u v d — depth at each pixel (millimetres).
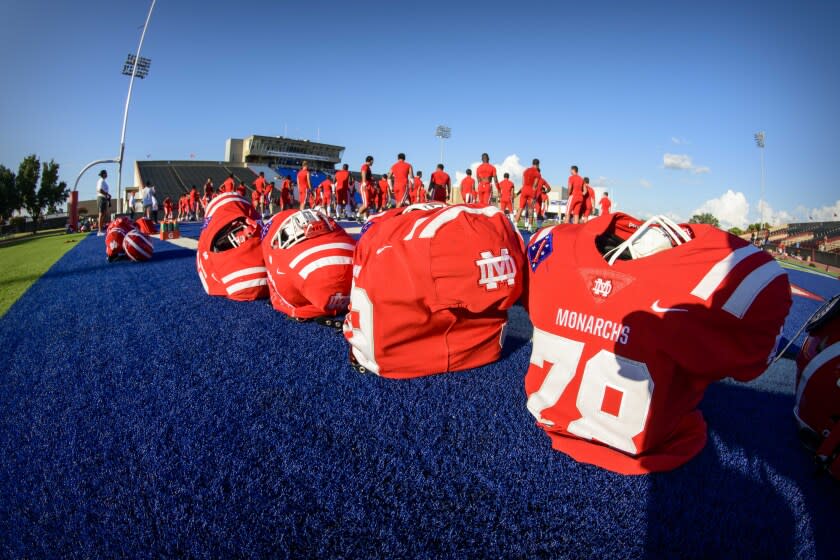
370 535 1635
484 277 2502
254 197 23219
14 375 2969
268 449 2098
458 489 1870
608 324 1985
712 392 2877
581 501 1821
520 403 2543
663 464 1989
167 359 3166
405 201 16969
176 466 1984
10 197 44344
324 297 3504
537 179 16719
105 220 16734
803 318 5215
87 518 1706
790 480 1991
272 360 3111
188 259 8195
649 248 2129
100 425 2316
